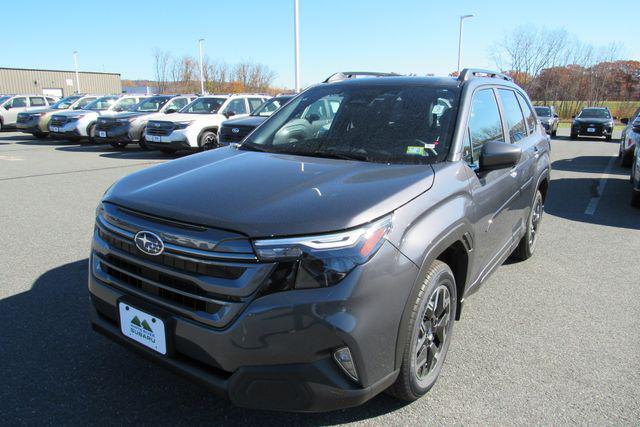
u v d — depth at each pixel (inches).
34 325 137.7
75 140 724.0
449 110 128.8
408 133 124.9
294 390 81.5
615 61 1829.5
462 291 119.5
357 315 81.5
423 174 104.7
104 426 98.3
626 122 570.6
